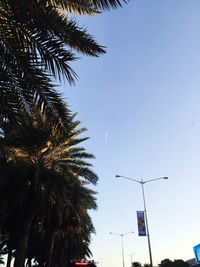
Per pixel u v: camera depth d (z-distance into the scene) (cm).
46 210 3019
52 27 1034
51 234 3688
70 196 2970
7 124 1141
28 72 1063
